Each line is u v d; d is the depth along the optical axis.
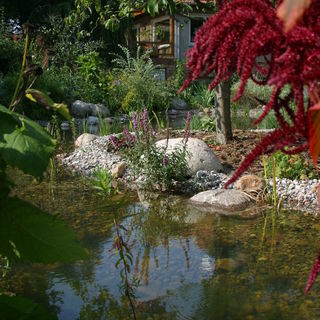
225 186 0.90
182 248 4.55
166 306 3.38
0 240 1.48
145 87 18.77
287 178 6.95
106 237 4.87
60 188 6.96
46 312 1.58
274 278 3.79
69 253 1.50
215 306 3.35
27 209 1.46
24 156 1.35
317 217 5.45
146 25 31.11
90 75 19.14
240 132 10.31
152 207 6.04
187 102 20.66
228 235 4.90
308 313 3.23
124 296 3.56
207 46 0.86
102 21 9.79
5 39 20.95
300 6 0.52
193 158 7.54
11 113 1.38
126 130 7.62
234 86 17.47
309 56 0.75
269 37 0.77
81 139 10.37
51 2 29.77
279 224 5.23
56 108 1.45
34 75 1.48
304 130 0.82
